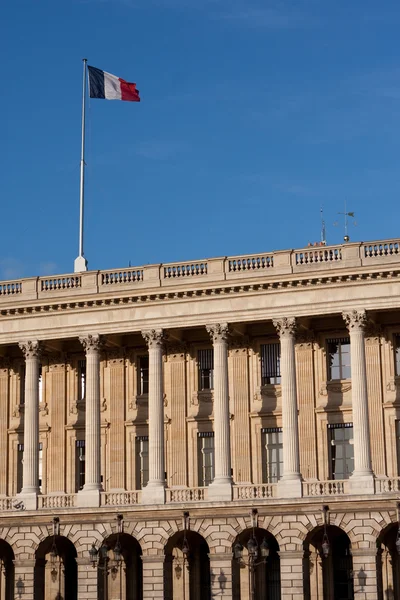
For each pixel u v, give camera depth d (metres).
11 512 95.88
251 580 90.50
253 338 96.44
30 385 97.81
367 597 87.12
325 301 91.62
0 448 101.38
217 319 94.00
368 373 92.62
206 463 96.12
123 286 96.94
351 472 92.31
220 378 93.50
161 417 94.75
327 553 87.81
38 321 98.50
